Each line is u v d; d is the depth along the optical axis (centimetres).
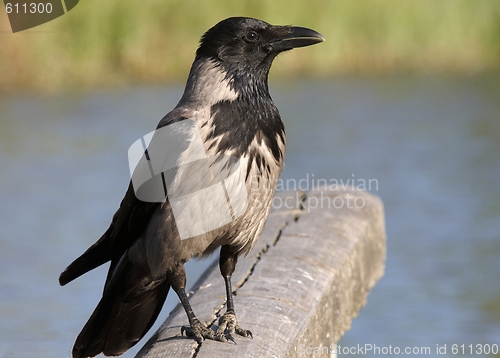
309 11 3167
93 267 695
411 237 1401
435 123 2398
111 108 2388
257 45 684
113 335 680
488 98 2798
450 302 1106
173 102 2472
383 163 1922
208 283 680
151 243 647
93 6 2692
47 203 1511
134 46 2755
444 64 3400
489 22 3494
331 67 3244
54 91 2603
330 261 682
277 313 567
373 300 1115
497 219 1494
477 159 1975
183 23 2844
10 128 2131
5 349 882
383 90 2953
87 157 1855
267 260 680
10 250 1262
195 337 546
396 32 3303
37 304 1052
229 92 670
